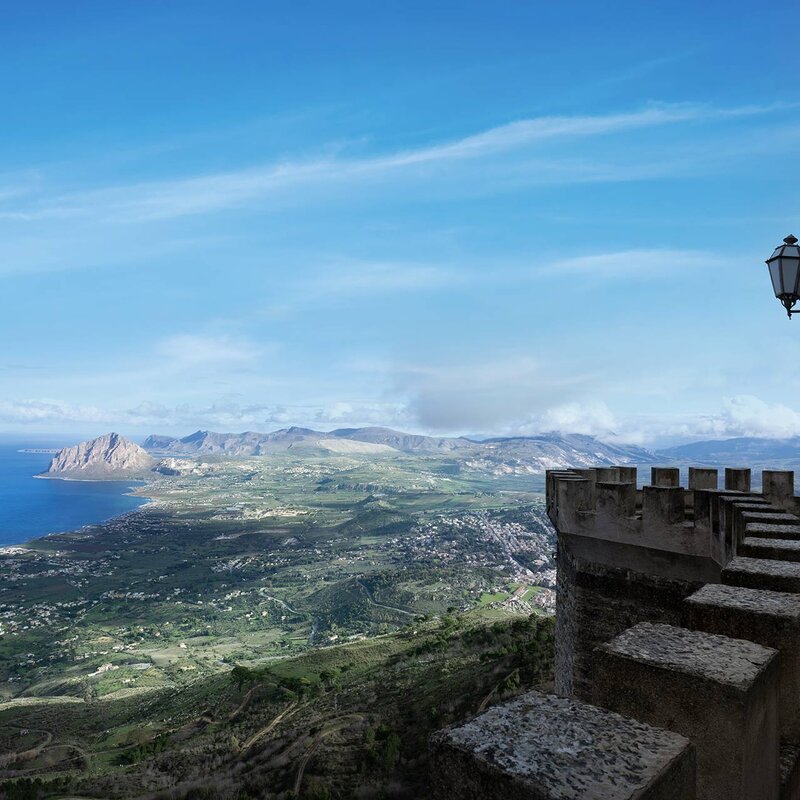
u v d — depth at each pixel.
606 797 1.71
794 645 3.38
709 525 9.88
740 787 2.46
